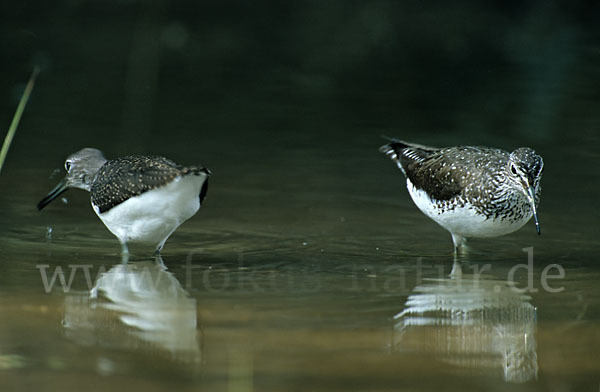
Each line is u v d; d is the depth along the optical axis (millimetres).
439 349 9008
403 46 26922
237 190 15867
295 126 19781
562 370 8531
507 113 20594
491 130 19344
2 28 26547
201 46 26203
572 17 29844
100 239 13531
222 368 8305
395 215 14922
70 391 7676
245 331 9367
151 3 30172
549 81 23156
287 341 9078
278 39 27391
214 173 16641
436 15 30219
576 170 16766
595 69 24078
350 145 18578
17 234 13477
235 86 22734
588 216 14641
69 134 18406
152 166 12055
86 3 29812
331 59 25516
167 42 26359
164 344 8922
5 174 16156
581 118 20016
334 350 8875
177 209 12008
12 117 19266
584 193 15656
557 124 19625
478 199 12414
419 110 20953
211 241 13453
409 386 8031
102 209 12680
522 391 8008
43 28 26891
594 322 9930
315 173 16875
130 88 22109
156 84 22594
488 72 24203
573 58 25172
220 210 14906
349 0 31688
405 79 23719
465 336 9406
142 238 12594
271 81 23297
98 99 21094
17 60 23531
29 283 11031
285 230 13992
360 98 21922
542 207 15086
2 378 7922
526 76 23688
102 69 23484
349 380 8117
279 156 17766
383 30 28406
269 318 9828
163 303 10328
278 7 30844
